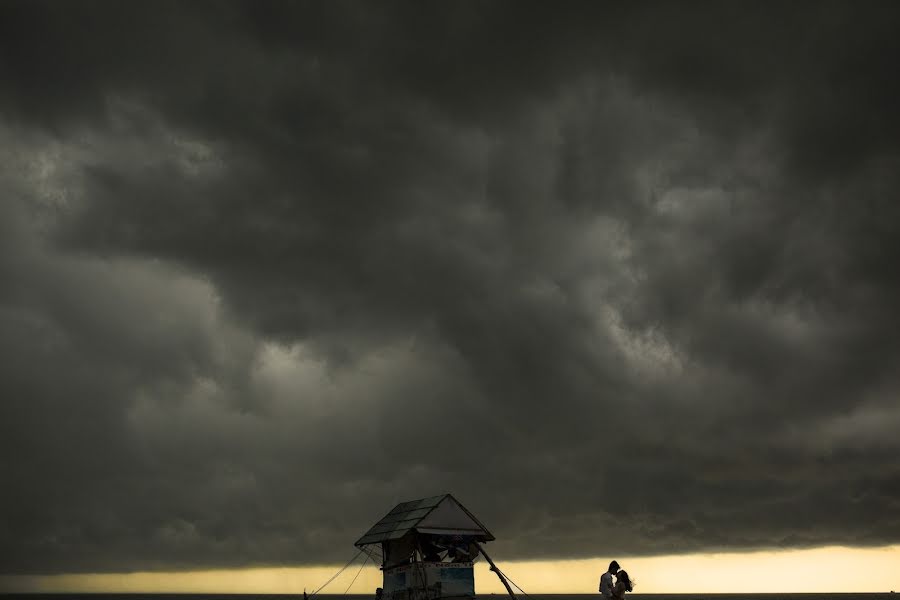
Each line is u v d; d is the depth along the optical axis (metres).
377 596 49.78
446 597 45.00
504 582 48.19
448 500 47.69
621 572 35.69
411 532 46.66
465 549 48.19
